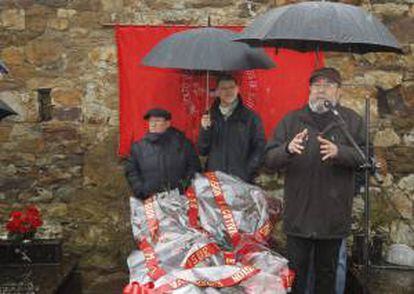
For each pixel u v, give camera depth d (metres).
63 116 5.28
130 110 5.21
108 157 5.27
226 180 4.26
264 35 3.56
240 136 4.61
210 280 3.54
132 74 5.18
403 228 5.11
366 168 3.65
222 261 3.80
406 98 5.22
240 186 4.23
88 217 5.29
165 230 4.04
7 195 5.32
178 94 5.19
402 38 5.18
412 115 5.23
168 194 4.34
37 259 4.95
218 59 4.23
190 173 4.72
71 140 5.29
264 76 5.18
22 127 5.29
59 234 5.32
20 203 5.32
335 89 3.71
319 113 3.74
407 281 4.18
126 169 4.77
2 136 5.29
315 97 3.71
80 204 5.29
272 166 3.69
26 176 5.31
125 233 5.26
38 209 5.32
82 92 5.26
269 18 3.71
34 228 4.98
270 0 5.20
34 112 5.27
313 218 3.70
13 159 5.30
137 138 5.21
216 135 4.64
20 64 5.25
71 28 5.23
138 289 3.53
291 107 5.20
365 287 4.04
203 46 4.29
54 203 5.32
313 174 3.68
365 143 3.76
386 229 5.06
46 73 5.25
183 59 4.24
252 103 5.19
